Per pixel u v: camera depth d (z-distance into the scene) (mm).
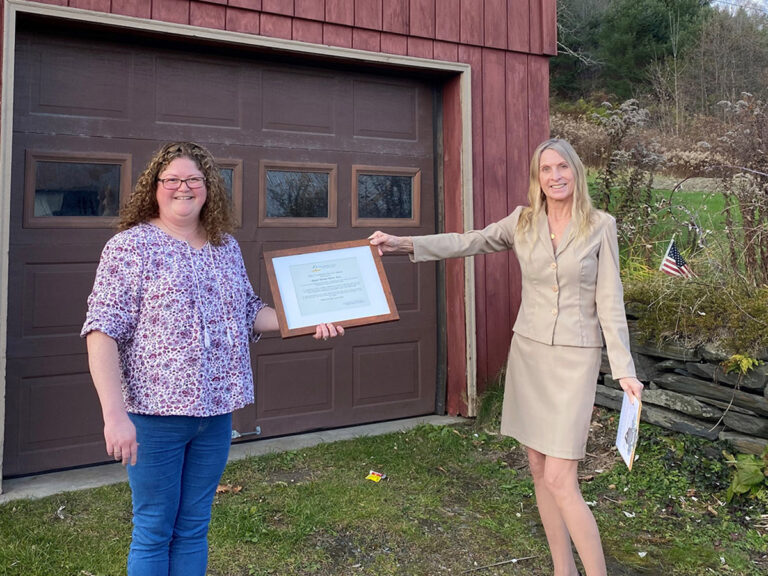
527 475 3617
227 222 1991
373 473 3564
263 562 2566
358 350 4512
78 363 3605
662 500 3254
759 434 3398
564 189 2297
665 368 3961
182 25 3658
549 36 4973
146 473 1772
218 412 1842
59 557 2525
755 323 3463
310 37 4074
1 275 3193
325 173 4398
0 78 3215
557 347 2266
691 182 8062
